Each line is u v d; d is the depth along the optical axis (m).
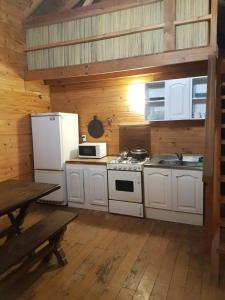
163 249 2.71
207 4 2.95
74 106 4.66
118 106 4.29
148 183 3.50
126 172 3.58
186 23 3.06
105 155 4.37
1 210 2.06
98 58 3.61
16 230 2.77
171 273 2.29
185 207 3.32
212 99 2.29
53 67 3.94
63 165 4.09
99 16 3.52
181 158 3.74
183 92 3.45
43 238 2.11
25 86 4.20
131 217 3.64
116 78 4.19
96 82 4.41
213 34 2.95
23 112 4.17
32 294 2.07
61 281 2.22
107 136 4.45
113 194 3.73
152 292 2.04
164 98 3.67
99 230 3.24
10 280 2.09
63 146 4.08
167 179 3.37
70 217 2.52
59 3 4.23
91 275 2.29
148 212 3.58
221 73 2.72
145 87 3.80
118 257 2.59
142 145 4.18
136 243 2.87
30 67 4.14
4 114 3.80
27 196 2.43
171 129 3.96
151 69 3.84
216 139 2.42
